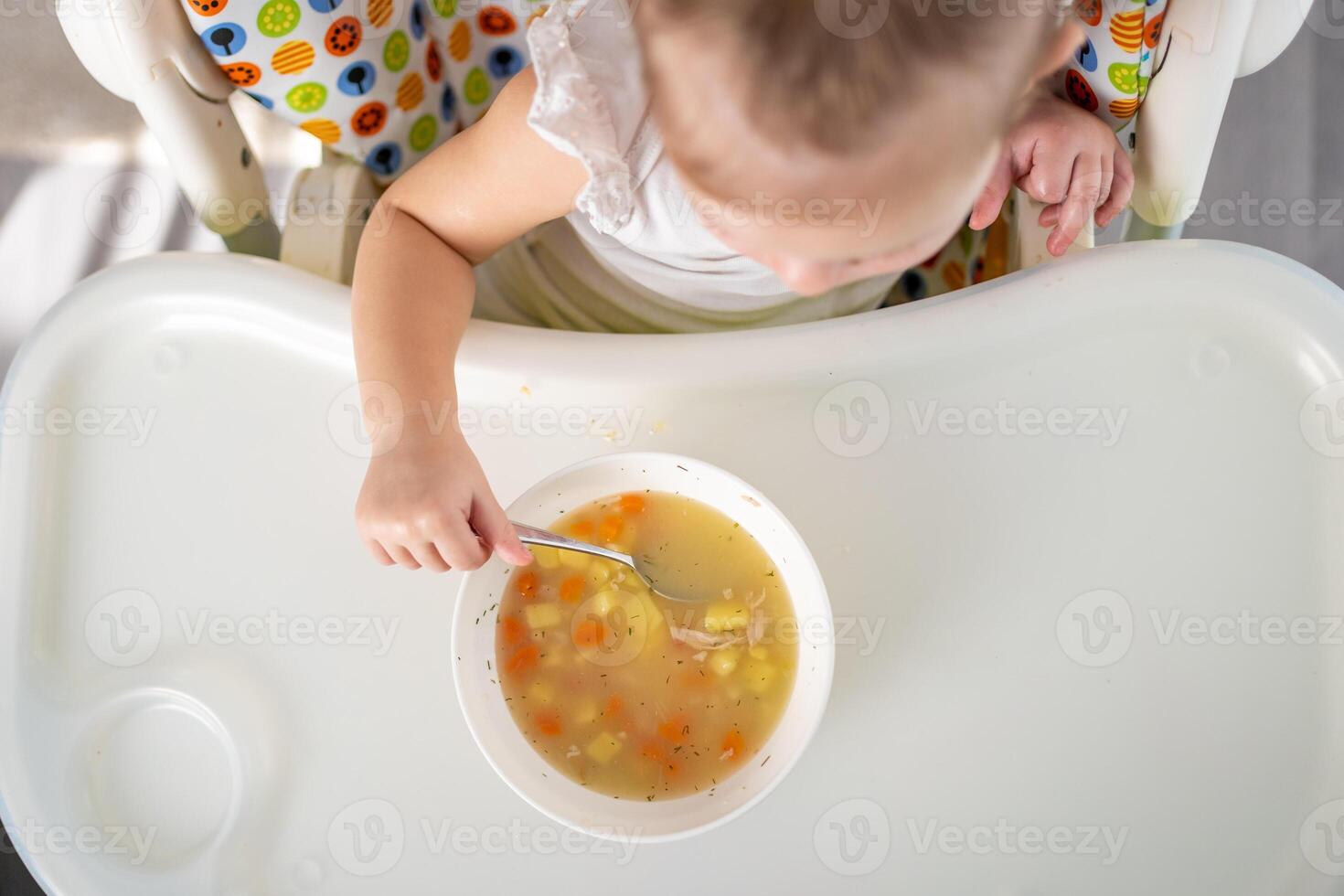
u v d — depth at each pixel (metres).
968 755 0.78
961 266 1.10
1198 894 0.76
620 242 0.93
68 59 1.68
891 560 0.82
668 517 0.82
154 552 0.84
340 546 0.84
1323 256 1.56
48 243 1.65
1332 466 0.83
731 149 0.59
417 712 0.80
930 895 0.76
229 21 0.84
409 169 0.94
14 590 0.83
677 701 0.78
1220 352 0.85
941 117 0.57
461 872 0.76
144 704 0.81
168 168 1.67
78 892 0.77
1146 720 0.78
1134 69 0.86
